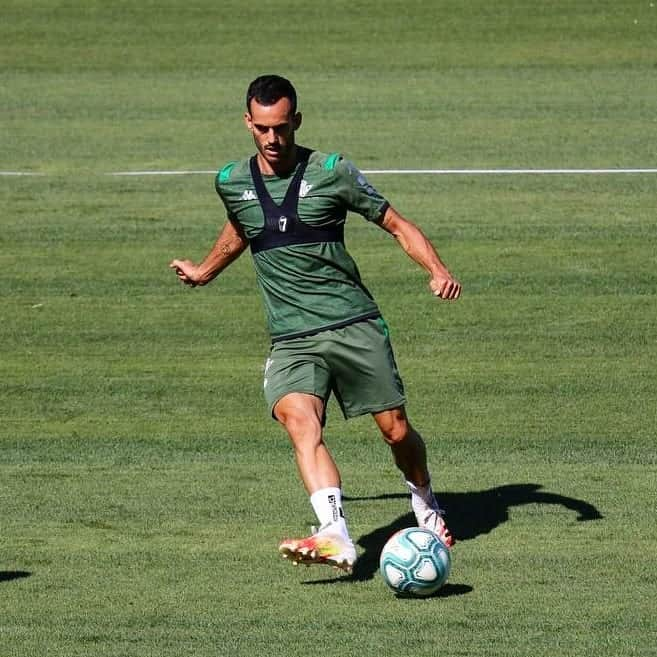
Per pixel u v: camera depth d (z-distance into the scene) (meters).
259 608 23.06
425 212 52.44
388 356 24.41
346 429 33.50
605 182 55.84
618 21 84.44
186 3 90.44
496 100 69.62
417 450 25.23
